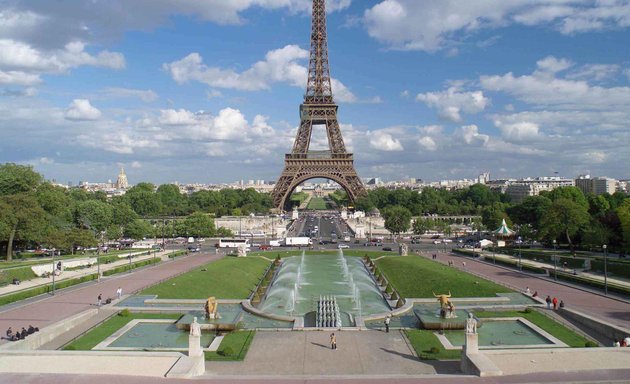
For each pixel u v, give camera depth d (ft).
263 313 573.74
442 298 530.68
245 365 396.98
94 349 437.58
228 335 481.46
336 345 447.42
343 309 642.22
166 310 574.56
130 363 369.30
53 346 447.01
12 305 600.39
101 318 543.80
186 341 468.75
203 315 545.85
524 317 542.16
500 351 394.93
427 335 481.46
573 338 465.88
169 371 349.82
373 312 623.77
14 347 415.03
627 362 368.48
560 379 336.29
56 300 630.33
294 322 531.50
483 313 561.84
